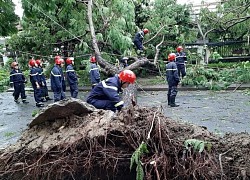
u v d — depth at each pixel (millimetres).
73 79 10523
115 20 11281
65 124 2945
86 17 10953
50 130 2967
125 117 2771
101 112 2959
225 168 2467
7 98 13203
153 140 2592
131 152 2641
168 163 2512
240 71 11531
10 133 7395
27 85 15828
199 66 12648
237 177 2406
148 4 15820
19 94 12445
